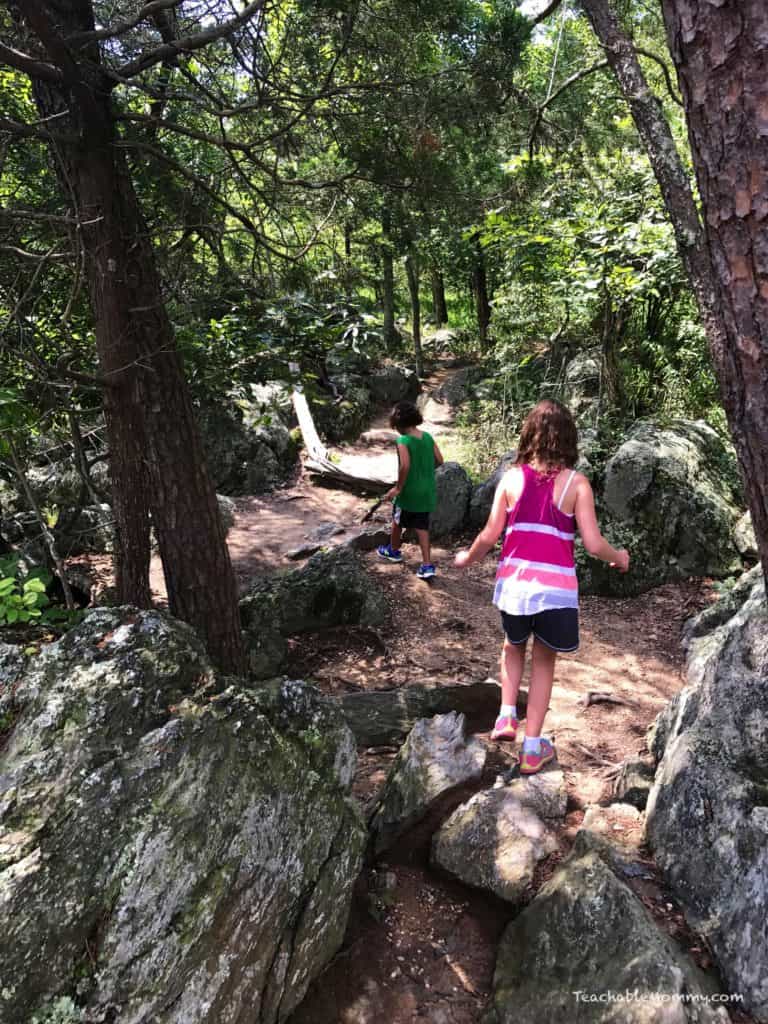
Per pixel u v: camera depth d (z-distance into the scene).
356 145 4.12
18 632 3.96
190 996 1.92
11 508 7.11
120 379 3.87
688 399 8.90
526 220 7.35
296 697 2.59
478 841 2.75
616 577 6.18
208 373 4.65
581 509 2.80
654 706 4.39
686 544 6.30
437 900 2.70
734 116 1.37
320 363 4.93
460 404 15.34
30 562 5.62
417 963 2.45
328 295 4.74
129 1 3.86
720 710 2.69
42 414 4.02
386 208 4.33
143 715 2.29
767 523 1.57
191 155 4.60
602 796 3.19
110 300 3.74
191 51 3.58
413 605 6.12
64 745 2.15
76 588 6.42
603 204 7.62
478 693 4.17
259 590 5.86
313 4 3.48
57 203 3.89
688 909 2.32
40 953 1.78
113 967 1.84
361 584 5.85
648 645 5.30
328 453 11.97
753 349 1.45
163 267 4.12
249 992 2.08
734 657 2.75
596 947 2.18
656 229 6.89
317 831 2.38
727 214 1.43
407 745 3.30
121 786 2.08
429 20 3.74
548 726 4.07
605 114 5.73
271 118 4.04
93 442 6.07
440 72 3.93
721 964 2.12
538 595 2.84
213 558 4.26
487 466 10.89
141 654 2.43
